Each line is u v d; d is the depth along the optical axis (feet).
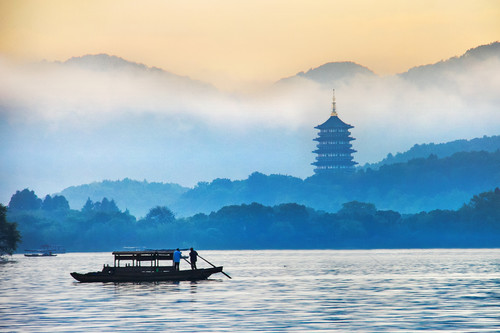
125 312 367.45
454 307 386.11
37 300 434.30
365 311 369.91
